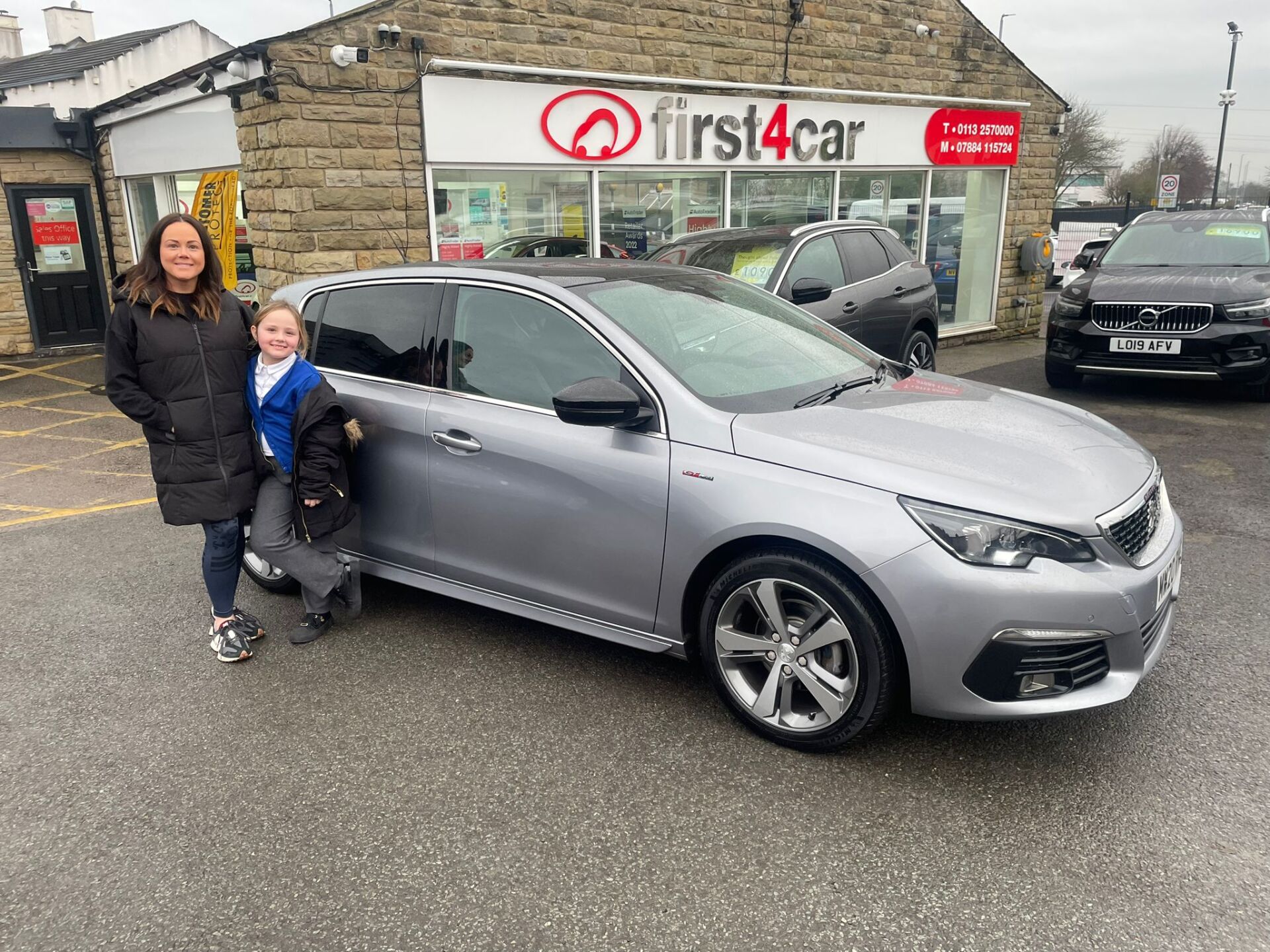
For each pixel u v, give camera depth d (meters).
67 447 7.61
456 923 2.39
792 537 2.92
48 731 3.37
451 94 8.23
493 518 3.62
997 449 3.09
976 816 2.79
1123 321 8.22
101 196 12.08
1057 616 2.71
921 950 2.28
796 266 6.64
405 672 3.76
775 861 2.61
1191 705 3.38
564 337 3.50
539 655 3.90
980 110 12.45
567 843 2.70
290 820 2.82
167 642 4.08
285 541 3.84
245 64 7.62
